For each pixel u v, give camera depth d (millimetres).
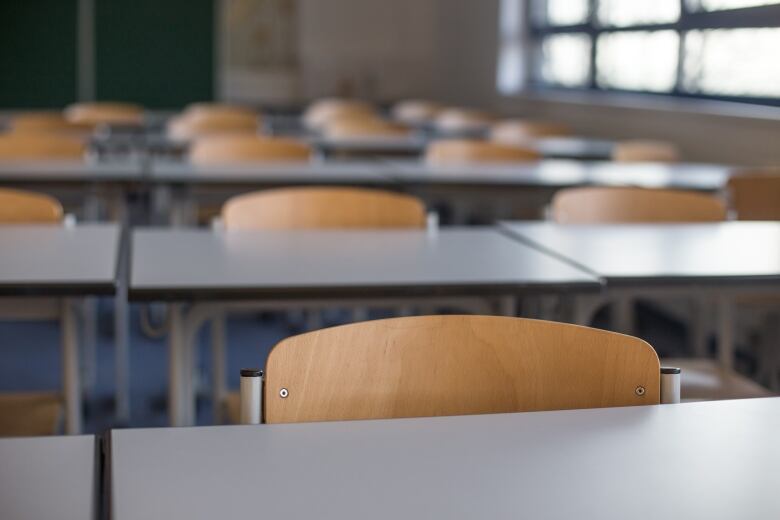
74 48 9555
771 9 4988
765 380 3416
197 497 961
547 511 950
